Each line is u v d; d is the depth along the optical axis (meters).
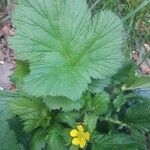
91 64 0.17
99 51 0.17
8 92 0.19
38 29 0.17
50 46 0.17
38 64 0.17
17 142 0.19
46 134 0.18
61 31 0.17
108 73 0.17
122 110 0.20
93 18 0.17
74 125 0.18
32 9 0.17
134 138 0.19
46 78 0.16
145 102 0.19
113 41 0.17
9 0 0.28
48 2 0.17
